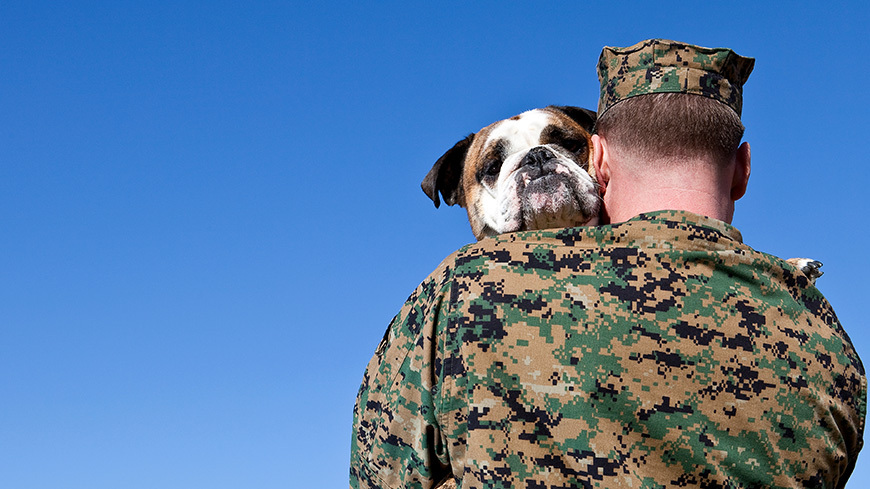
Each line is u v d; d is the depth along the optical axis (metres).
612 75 2.29
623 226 1.99
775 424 1.88
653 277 1.92
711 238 1.98
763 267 2.04
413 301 2.17
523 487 1.79
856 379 2.12
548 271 1.94
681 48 2.19
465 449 1.89
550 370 1.84
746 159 2.34
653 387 1.83
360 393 2.33
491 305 1.90
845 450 2.06
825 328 2.10
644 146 2.15
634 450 1.79
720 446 1.82
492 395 1.85
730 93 2.19
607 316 1.87
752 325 1.93
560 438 1.80
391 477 2.12
